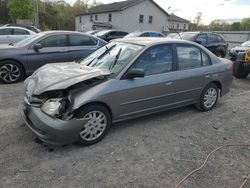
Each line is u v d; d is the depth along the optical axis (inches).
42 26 2066.9
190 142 169.3
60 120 143.1
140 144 163.6
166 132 182.2
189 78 202.4
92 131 159.0
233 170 140.2
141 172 135.3
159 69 187.0
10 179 126.0
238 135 183.0
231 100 265.3
